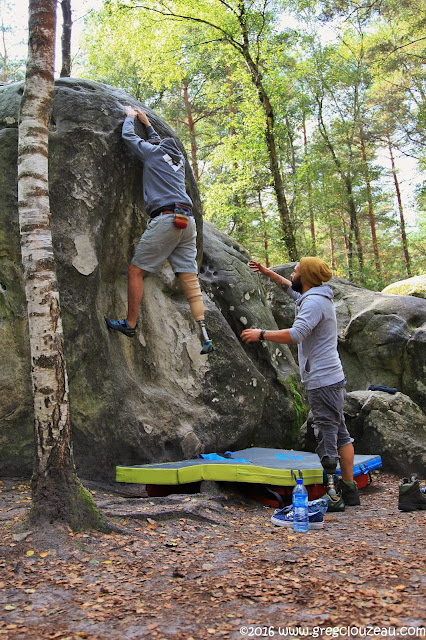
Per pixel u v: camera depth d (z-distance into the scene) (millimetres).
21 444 5012
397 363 8828
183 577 3074
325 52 25672
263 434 7516
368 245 36719
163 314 6305
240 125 19391
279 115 20266
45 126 3965
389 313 9141
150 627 2471
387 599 2686
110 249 5625
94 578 3047
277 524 4375
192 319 6562
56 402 3691
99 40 17984
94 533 3629
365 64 26312
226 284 7879
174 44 18016
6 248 5121
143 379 5938
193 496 4754
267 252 24125
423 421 7582
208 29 18328
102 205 5402
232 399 6609
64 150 5258
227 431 6465
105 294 5645
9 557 3260
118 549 3471
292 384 8125
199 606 2693
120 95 5902
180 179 5312
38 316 3703
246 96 18984
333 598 2723
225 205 20234
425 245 38156
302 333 4816
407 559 3342
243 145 18891
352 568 3178
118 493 4941
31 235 3768
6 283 5141
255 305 8172
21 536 3445
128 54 23141
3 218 5125
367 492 6254
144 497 4867
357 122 28516
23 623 2514
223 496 5016
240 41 18547
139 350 5957
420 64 24172
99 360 5223
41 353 3684
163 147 5312
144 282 6230
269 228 20203
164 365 6168
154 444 5566
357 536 3977
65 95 5410
